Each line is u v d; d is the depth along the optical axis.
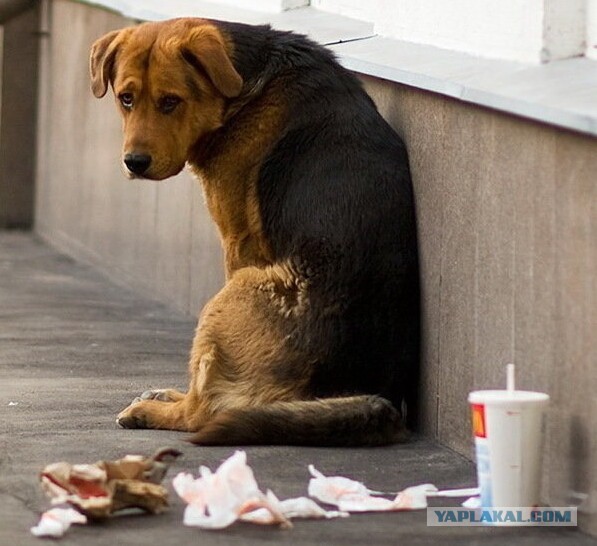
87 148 21.09
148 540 8.35
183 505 9.12
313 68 11.51
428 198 11.05
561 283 8.98
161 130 11.33
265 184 11.28
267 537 8.43
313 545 8.27
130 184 19.17
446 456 10.48
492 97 9.69
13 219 24.48
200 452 10.42
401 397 11.31
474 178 10.27
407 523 8.76
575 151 8.80
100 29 20.06
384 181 11.16
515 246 9.62
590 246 8.62
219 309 11.12
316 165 11.13
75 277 19.88
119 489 8.82
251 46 11.55
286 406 10.64
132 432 11.12
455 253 10.59
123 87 11.37
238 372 11.03
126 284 19.34
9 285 19.02
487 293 10.07
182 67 11.27
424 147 11.13
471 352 10.34
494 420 8.67
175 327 16.30
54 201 23.05
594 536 8.52
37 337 15.42
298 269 10.95
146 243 18.58
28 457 10.27
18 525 8.68
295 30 14.16
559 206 9.02
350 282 10.90
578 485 8.75
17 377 13.30
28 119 24.27
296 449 10.57
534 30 10.65
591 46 10.55
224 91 11.14
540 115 9.02
